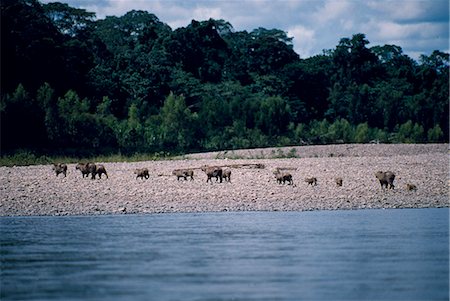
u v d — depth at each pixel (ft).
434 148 322.75
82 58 437.99
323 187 166.71
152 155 293.23
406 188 166.30
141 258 88.22
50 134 329.72
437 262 85.61
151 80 506.48
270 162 228.22
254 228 114.01
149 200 149.38
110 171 205.36
